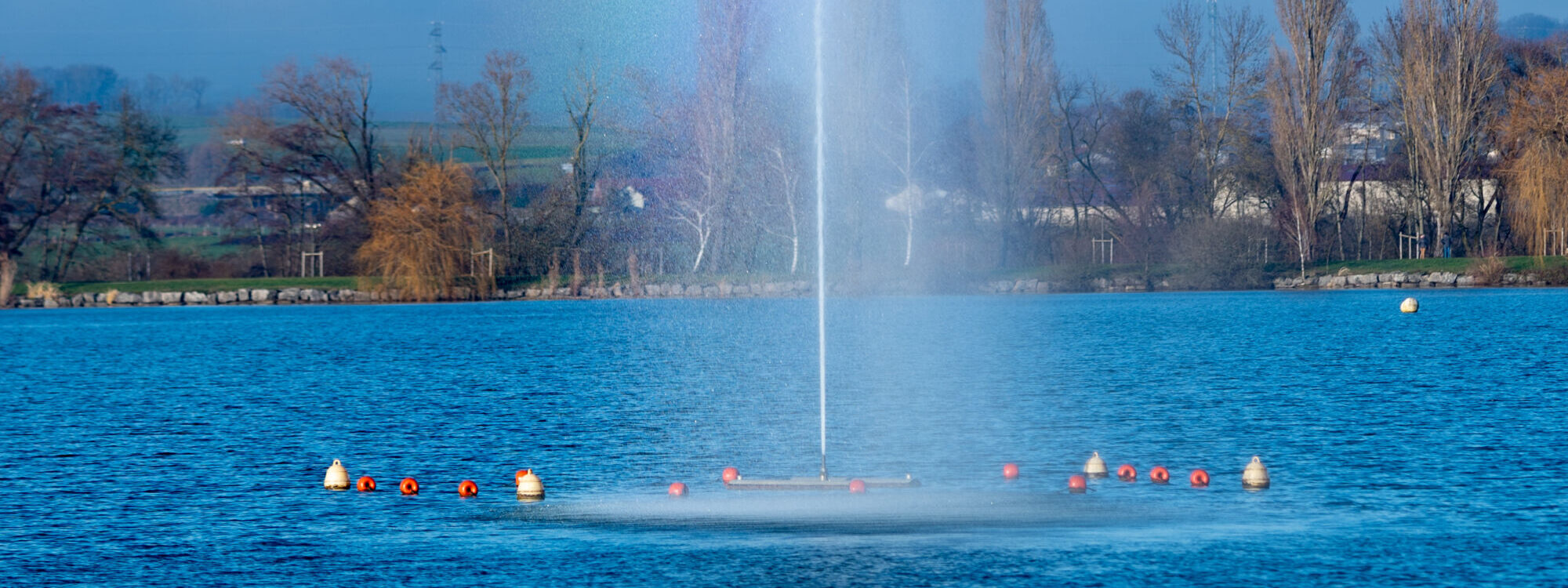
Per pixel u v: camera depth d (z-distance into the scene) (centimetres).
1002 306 7275
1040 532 1770
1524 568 1559
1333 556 1622
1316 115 8519
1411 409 2862
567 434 2755
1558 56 8975
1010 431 2692
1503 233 8794
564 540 1767
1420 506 1869
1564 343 4478
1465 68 8238
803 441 2628
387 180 9662
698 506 1969
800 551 1694
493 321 6788
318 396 3534
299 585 1585
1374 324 5581
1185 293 8525
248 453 2533
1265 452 2352
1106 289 8650
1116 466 2259
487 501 2031
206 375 4259
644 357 4706
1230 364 4038
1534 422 2634
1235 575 1552
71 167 9669
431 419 3008
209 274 10062
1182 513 1862
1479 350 4297
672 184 8125
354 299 8819
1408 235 8944
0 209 9438
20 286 9425
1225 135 9388
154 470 2352
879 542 1733
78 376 4309
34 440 2748
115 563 1689
